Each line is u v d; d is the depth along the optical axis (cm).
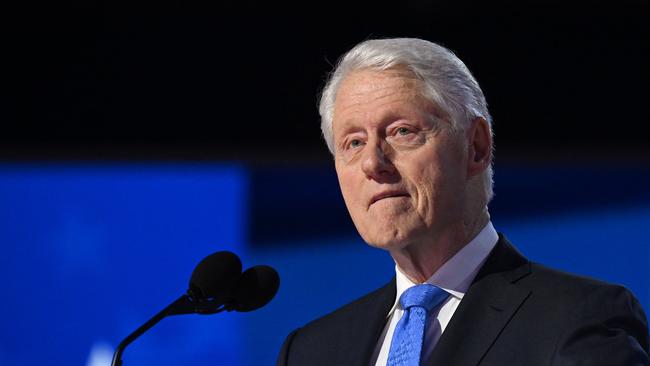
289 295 1599
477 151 710
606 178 1641
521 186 1642
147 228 1639
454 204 685
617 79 1714
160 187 1662
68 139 1727
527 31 1731
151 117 1750
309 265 1619
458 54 1730
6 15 1748
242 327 1572
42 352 1586
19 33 1748
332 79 736
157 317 687
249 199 1673
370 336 726
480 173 709
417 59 691
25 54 1745
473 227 706
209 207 1662
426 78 685
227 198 1673
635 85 1709
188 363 1564
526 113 1714
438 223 679
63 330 1589
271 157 1714
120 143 1739
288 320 1586
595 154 1669
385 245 681
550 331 631
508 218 1627
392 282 759
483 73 1725
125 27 1770
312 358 754
